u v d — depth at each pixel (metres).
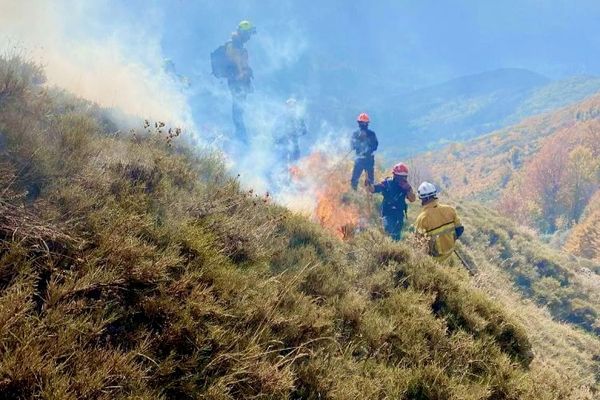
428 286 5.07
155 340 2.43
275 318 3.08
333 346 3.36
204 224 3.64
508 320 5.08
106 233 2.72
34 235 2.42
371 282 4.80
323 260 4.73
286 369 2.67
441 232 7.23
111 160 3.72
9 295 1.97
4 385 1.74
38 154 3.04
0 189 2.64
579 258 24.38
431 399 3.37
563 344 8.93
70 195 2.89
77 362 2.02
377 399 3.01
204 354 2.56
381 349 3.71
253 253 3.78
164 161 4.27
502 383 3.93
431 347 4.07
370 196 11.09
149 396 2.04
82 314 2.25
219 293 3.01
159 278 2.74
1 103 3.59
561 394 4.57
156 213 3.43
